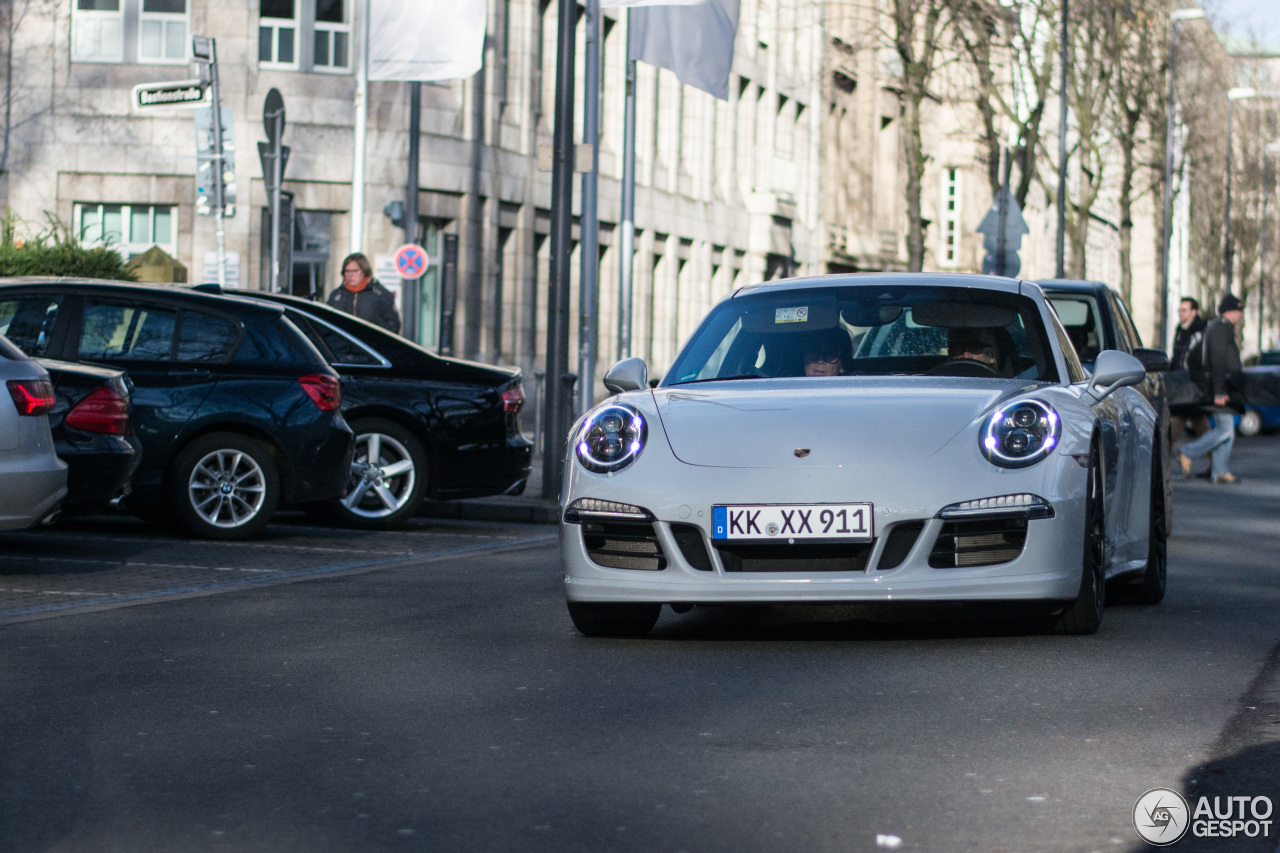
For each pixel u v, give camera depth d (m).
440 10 24.05
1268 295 97.88
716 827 4.82
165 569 11.61
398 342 15.30
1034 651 7.82
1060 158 49.00
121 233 33.78
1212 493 21.33
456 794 5.21
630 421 8.12
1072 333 13.83
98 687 7.07
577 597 8.02
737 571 7.72
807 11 55.06
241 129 33.62
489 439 15.24
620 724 6.24
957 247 70.56
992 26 45.84
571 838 4.71
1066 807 5.02
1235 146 83.12
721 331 9.29
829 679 7.13
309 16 34.03
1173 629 8.63
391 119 34.72
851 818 4.91
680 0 20.03
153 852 4.61
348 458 13.97
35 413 10.55
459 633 8.62
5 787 5.32
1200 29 60.50
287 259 21.31
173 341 13.55
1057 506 7.72
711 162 49.12
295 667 7.56
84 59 33.59
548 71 40.03
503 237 38.38
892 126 64.44
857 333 9.08
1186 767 5.51
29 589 10.42
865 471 7.64
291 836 4.75
